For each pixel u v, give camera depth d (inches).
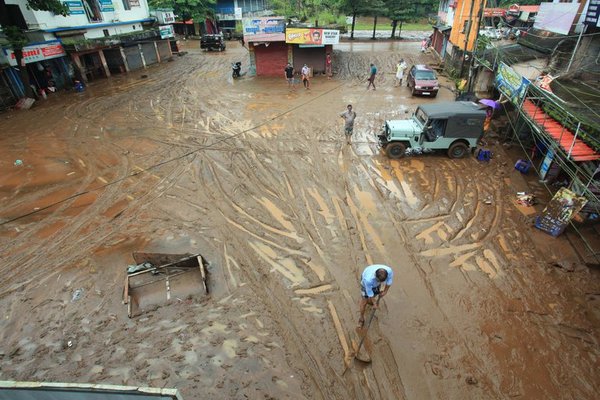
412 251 373.1
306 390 245.0
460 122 515.8
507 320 296.8
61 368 257.3
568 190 375.2
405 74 1030.4
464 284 332.5
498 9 1128.8
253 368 257.4
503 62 665.6
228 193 475.2
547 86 518.0
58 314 302.7
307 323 295.4
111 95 903.7
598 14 519.2
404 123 554.6
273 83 975.0
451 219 420.2
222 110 777.6
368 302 286.0
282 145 605.3
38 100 874.8
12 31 752.3
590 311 301.7
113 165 549.3
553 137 419.2
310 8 1895.9
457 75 969.5
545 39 719.7
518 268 347.9
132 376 250.2
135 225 415.5
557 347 274.7
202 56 1373.0
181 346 272.5
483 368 261.1
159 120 728.3
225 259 363.6
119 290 325.1
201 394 239.0
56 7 803.4
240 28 1856.5
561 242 376.8
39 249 378.0
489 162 540.4
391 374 257.4
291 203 453.4
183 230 406.6
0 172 532.1
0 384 143.8
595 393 245.0
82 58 1045.8
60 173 527.8
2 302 315.6
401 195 466.6
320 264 357.4
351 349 275.1
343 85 943.0
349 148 590.6
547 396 243.4
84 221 422.3
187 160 560.7
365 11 1498.5
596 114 408.8
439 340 281.9
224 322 293.3
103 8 1098.1
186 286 325.1
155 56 1264.8
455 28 1027.3
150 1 1651.1
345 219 422.6
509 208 435.5
